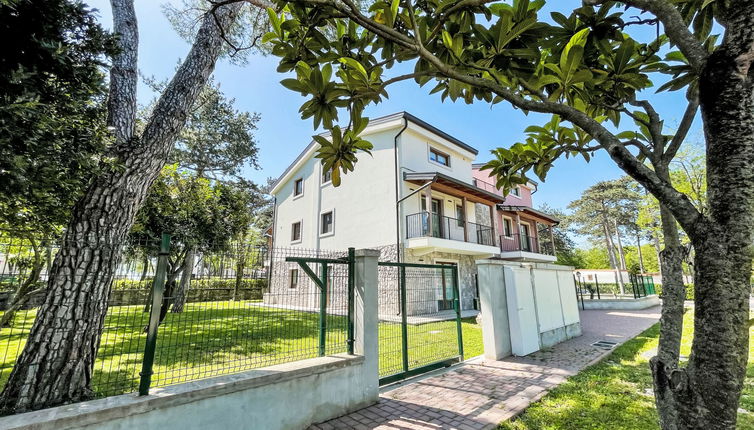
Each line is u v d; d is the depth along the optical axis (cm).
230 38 659
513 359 547
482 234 1488
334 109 205
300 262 370
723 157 103
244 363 366
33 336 279
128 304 312
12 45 238
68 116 254
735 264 99
